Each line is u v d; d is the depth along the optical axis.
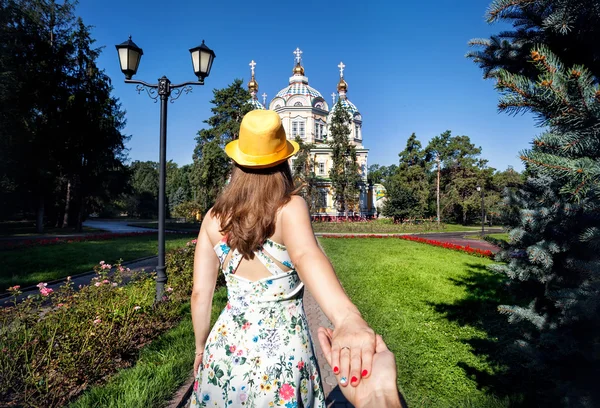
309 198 40.34
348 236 26.22
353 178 39.81
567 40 2.12
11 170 22.58
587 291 2.14
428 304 6.63
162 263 5.44
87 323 3.58
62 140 24.38
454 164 49.12
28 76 21.73
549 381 3.28
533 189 3.48
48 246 15.92
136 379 3.07
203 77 5.93
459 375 3.68
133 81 5.78
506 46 2.53
